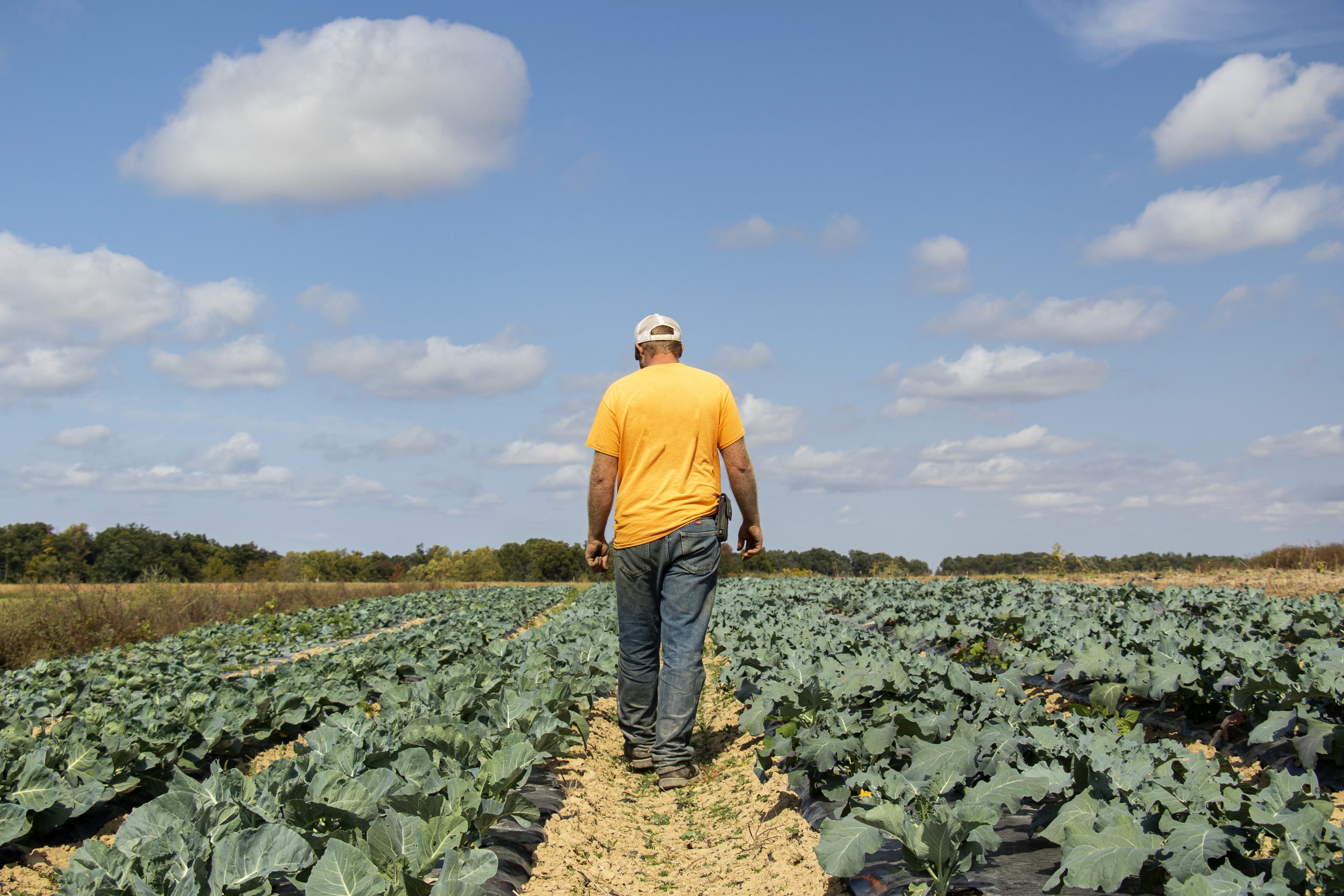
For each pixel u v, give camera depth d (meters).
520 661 7.71
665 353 5.29
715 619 11.59
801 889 3.36
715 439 5.14
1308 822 2.58
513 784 3.75
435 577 65.69
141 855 2.55
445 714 5.05
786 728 4.45
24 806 3.95
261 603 21.91
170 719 5.35
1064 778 3.23
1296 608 9.05
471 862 2.67
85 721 5.55
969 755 3.53
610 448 5.17
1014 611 9.29
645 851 4.22
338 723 4.42
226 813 2.93
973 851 2.82
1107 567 23.86
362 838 2.99
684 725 5.20
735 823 4.46
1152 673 5.30
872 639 7.43
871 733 4.08
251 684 7.05
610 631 10.42
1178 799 2.87
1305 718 4.28
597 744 6.24
